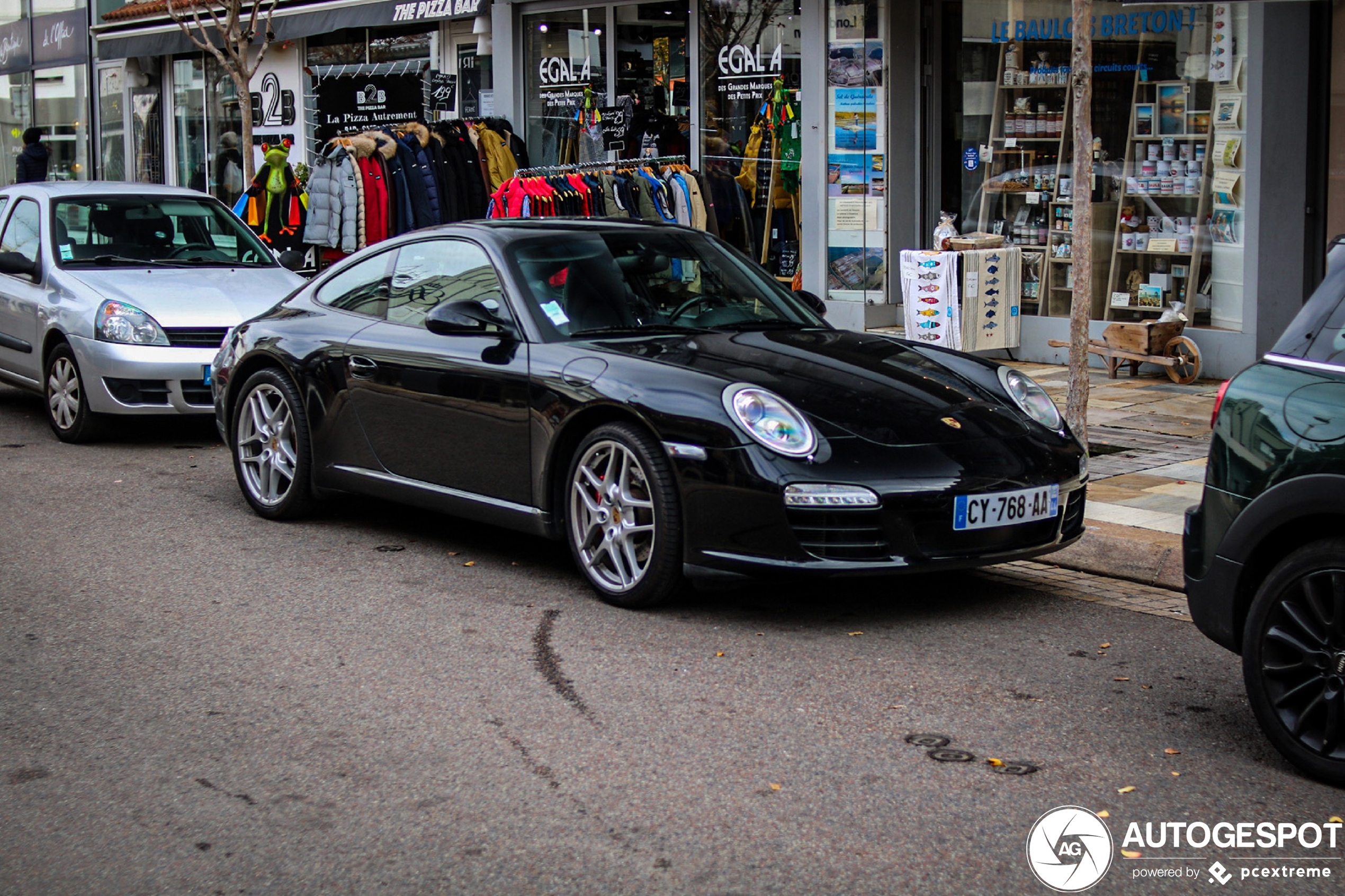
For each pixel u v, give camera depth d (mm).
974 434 5207
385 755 3975
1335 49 9758
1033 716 4293
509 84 15258
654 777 3807
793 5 12781
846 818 3555
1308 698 3818
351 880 3234
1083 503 5547
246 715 4285
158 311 8727
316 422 6594
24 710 4340
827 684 4559
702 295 6152
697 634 5078
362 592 5645
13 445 8992
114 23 20234
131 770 3873
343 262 6957
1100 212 11148
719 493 4996
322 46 17969
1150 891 3195
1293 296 10086
